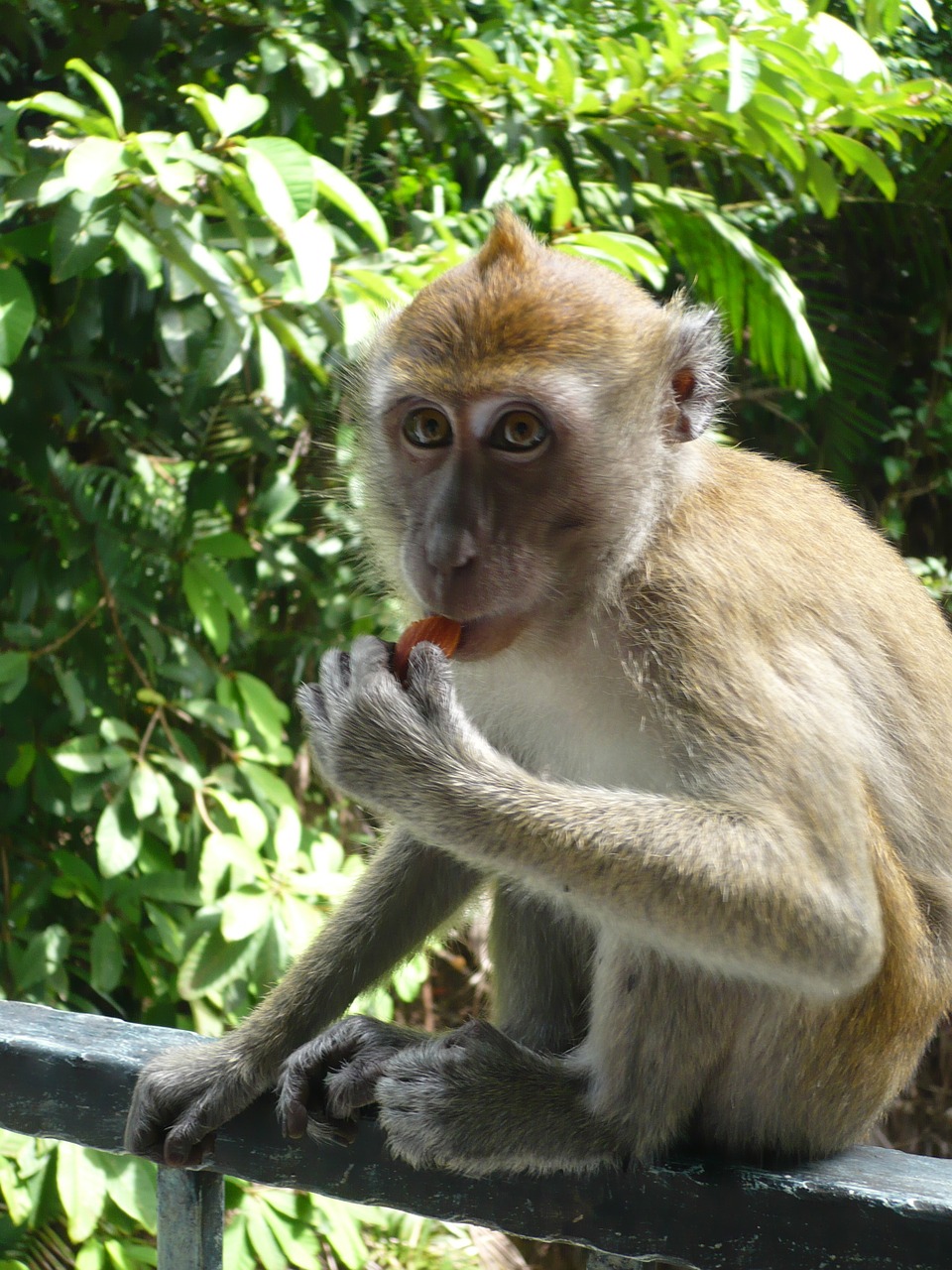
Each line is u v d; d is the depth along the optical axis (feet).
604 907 3.38
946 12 7.72
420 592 3.56
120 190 4.09
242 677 5.04
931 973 3.57
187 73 4.75
